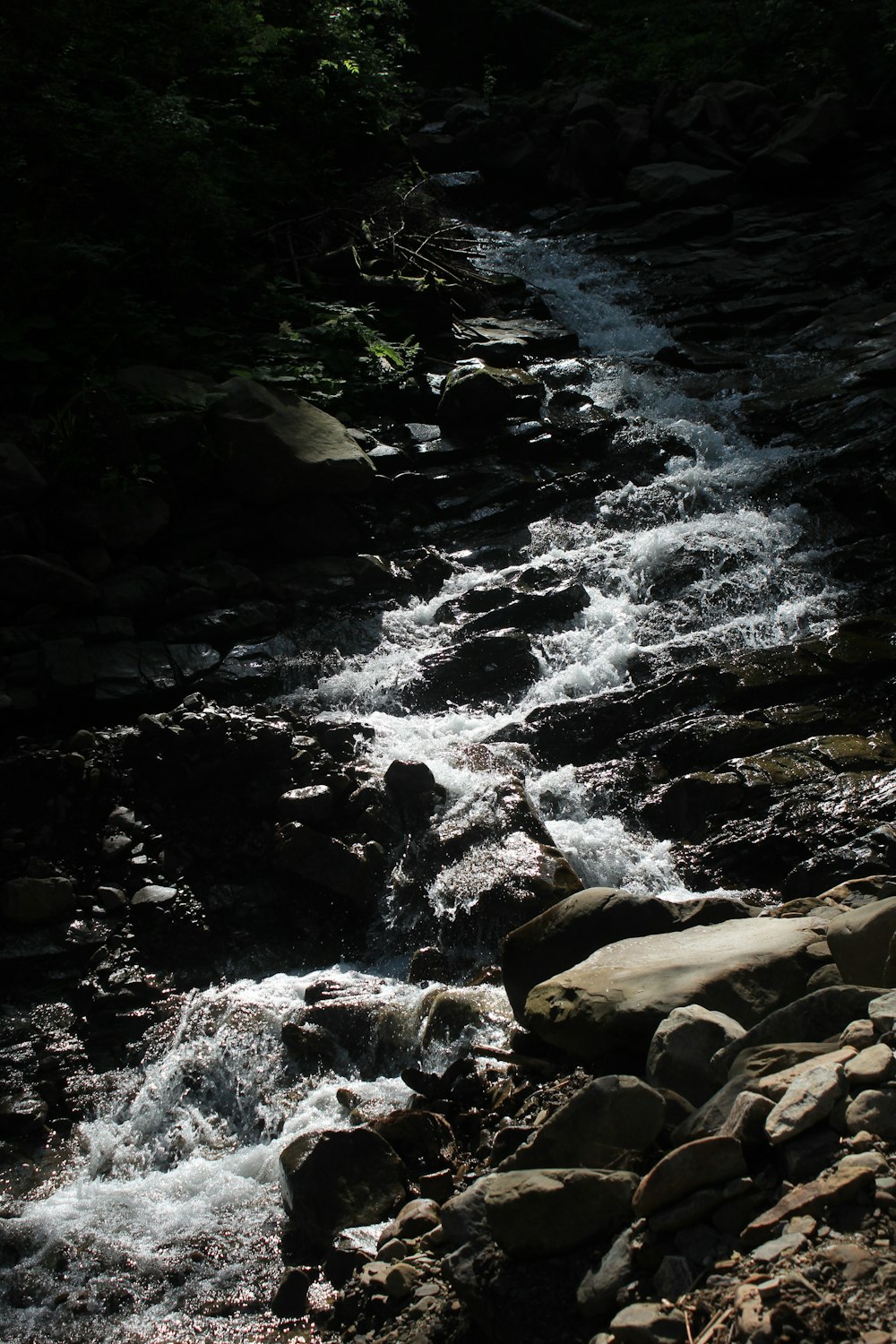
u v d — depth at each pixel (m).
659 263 14.89
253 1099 4.98
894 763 6.66
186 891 6.15
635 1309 2.70
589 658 7.98
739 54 19.27
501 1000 4.96
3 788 6.48
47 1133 5.02
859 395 10.62
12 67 10.40
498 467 9.80
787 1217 2.76
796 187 16.42
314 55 14.14
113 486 8.04
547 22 20.95
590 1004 3.92
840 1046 3.24
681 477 9.74
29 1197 4.58
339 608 8.41
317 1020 5.16
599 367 11.74
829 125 16.33
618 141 17.17
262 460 8.55
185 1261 4.04
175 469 8.51
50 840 6.36
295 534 8.72
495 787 6.43
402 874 6.12
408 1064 4.93
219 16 12.77
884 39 17.47
